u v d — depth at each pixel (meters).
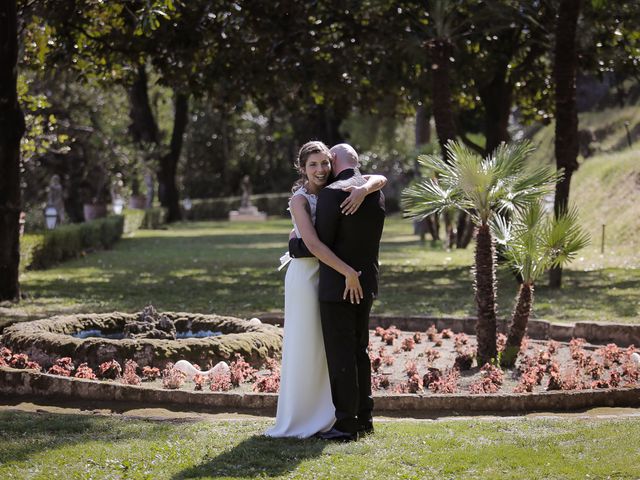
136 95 39.50
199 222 47.59
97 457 4.89
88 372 7.12
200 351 7.75
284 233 35.78
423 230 28.53
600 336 9.78
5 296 12.88
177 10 16.22
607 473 4.64
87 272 18.31
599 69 20.08
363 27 18.19
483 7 17.08
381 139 39.94
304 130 54.19
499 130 20.33
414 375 7.15
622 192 24.58
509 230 8.29
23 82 15.84
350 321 5.37
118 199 37.53
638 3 18.19
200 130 58.00
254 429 5.60
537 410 6.54
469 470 4.73
